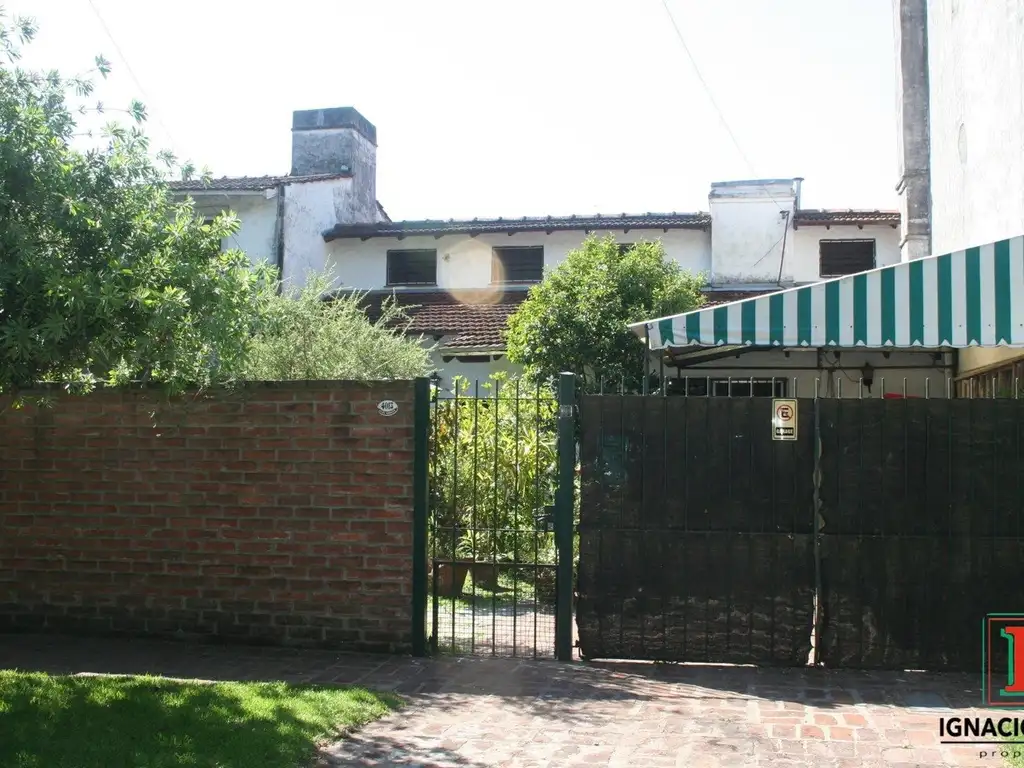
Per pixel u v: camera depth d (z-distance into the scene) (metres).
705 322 7.88
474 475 8.28
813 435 7.39
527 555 9.96
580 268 14.40
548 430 10.45
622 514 7.58
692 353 12.70
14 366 6.01
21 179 6.06
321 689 6.63
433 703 6.50
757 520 7.43
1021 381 9.70
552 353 13.70
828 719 6.14
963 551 7.22
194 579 8.17
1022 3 9.41
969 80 11.51
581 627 7.60
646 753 5.52
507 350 14.99
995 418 7.22
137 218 6.29
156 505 8.26
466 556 9.69
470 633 8.35
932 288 7.40
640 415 7.58
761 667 7.40
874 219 18.84
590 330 13.54
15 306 5.84
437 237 19.84
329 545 7.96
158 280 6.24
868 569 7.31
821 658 7.34
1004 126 10.05
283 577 8.02
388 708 6.32
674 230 19.62
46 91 6.40
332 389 7.98
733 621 7.44
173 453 8.24
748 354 14.30
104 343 6.05
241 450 8.12
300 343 11.88
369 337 12.77
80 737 5.50
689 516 7.50
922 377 14.30
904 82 14.41
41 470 8.45
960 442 7.26
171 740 5.46
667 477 7.54
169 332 6.29
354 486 7.93
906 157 14.31
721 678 7.12
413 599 7.82
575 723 6.08
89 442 8.38
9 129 6.05
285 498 8.04
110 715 5.90
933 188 13.59
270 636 8.02
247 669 7.34
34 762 5.09
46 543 8.43
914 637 7.25
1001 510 7.20
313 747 5.52
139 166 6.51
